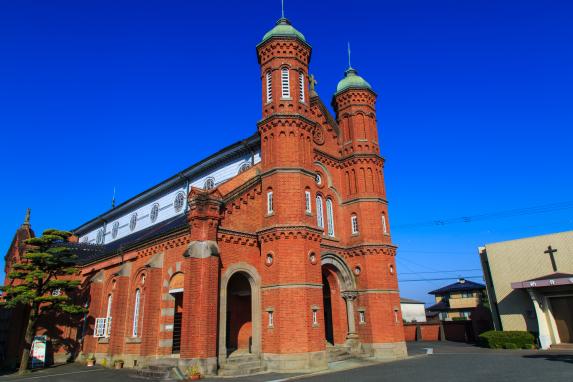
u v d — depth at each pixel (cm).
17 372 2727
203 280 2123
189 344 2031
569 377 1612
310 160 2617
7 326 3319
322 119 3100
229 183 2570
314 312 2298
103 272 3303
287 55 2727
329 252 2761
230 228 2362
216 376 2006
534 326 3406
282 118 2562
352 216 2992
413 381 1689
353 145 3108
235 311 2662
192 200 2289
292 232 2345
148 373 2147
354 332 2742
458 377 1742
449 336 4853
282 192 2431
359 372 2042
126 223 4691
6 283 3962
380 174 3128
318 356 2212
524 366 2027
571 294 3138
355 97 3225
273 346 2206
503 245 3694
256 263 2428
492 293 3866
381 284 2808
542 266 3444
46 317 3294
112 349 2747
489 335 3434
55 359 3234
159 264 2572
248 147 3119
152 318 2442
